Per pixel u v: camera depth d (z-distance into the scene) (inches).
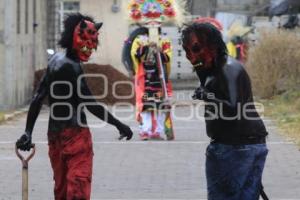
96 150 666.8
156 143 711.1
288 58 1087.6
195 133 781.9
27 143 385.1
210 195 344.8
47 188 502.9
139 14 721.6
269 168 577.0
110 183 521.7
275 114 928.3
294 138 736.3
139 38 721.6
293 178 537.0
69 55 381.7
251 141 339.3
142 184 518.6
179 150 669.3
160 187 508.4
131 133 383.6
